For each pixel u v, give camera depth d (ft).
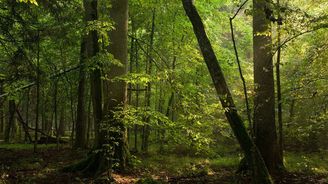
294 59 64.75
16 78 50.62
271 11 30.48
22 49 46.73
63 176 40.63
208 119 42.83
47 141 80.48
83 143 70.64
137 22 69.67
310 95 46.88
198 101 43.70
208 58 32.76
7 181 36.06
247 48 91.66
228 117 32.55
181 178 43.96
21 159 53.47
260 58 46.78
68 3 47.50
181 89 43.96
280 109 49.93
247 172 44.68
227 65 74.49
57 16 46.39
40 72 55.98
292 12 32.19
